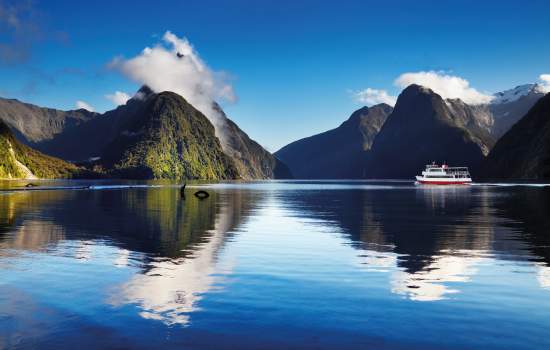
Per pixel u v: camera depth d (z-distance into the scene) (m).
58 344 11.46
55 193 103.75
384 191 137.75
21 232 33.31
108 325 12.83
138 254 24.11
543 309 14.70
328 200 84.94
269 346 11.46
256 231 35.16
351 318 13.65
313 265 21.56
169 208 59.47
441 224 41.28
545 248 27.00
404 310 14.48
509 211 57.12
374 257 23.83
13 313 13.83
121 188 144.00
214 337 12.01
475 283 18.12
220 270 20.27
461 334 12.39
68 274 19.11
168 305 14.77
